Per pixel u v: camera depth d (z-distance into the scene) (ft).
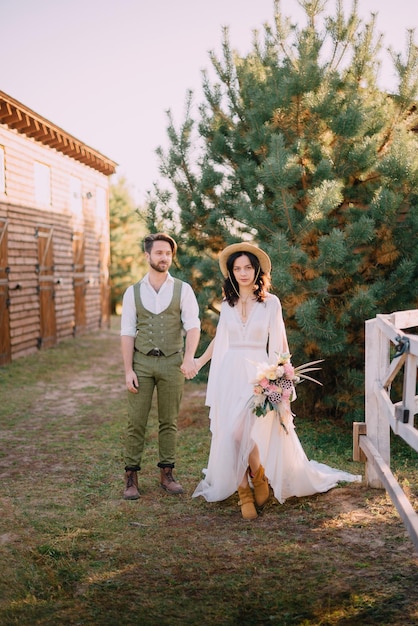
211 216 20.67
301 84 18.95
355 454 14.34
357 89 19.97
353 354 18.72
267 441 12.88
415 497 13.47
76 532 12.07
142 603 9.42
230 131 21.97
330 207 17.11
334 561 10.52
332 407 21.34
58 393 28.09
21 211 38.83
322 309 18.84
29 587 9.99
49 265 44.60
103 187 60.64
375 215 17.84
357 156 18.31
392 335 11.18
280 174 17.48
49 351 42.14
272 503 13.46
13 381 30.86
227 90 22.25
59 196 46.80
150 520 12.68
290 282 16.98
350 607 9.02
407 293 18.60
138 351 14.03
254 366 13.29
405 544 11.03
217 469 13.21
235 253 13.35
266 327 13.47
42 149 42.73
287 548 11.12
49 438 20.04
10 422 22.40
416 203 18.30
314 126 19.26
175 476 15.69
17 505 13.67
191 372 13.76
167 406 14.23
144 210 22.61
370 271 18.98
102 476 15.80
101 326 60.49
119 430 20.99
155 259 13.74
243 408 12.94
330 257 16.92
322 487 13.88
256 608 9.19
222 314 13.71
